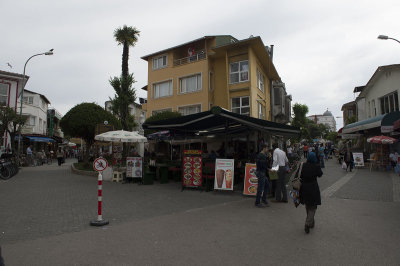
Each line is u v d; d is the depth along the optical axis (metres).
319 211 7.22
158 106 27.14
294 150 32.69
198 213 7.18
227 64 23.19
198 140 19.25
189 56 25.98
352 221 6.21
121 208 7.77
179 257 4.19
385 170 17.64
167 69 26.88
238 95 22.69
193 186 10.82
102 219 6.39
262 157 8.12
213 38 24.77
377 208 7.50
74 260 4.07
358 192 9.95
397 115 15.51
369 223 6.04
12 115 18.94
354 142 30.56
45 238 5.11
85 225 6.02
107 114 21.61
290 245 4.70
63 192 10.37
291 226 5.91
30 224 6.07
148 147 27.42
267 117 27.50
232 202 8.73
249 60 22.22
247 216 6.85
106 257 4.19
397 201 8.39
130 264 3.93
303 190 5.57
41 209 7.55
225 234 5.34
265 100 26.69
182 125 12.82
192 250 4.48
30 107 37.91
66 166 25.94
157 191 10.84
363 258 4.11
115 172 13.88
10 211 7.29
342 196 9.29
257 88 23.94
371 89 24.50
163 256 4.23
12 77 22.70
